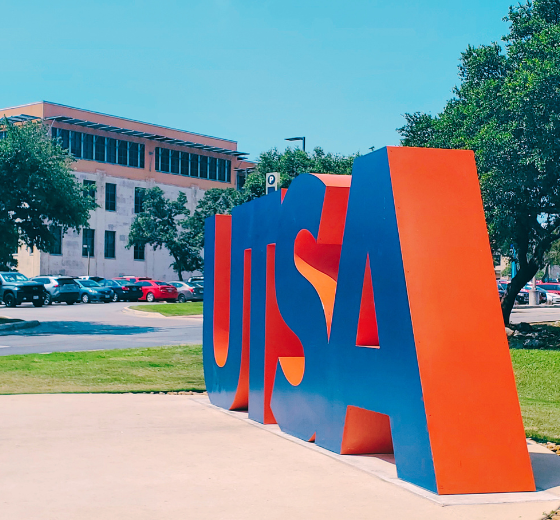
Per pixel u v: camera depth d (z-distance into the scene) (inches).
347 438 276.5
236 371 386.0
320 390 297.3
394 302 241.3
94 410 380.5
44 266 2689.5
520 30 776.9
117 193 2950.3
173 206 2581.2
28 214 1032.8
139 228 2554.1
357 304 269.7
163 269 3125.0
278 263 342.3
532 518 194.9
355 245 273.1
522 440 227.6
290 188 333.4
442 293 236.1
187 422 350.9
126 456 268.5
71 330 967.6
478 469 221.1
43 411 374.3
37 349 718.5
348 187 299.6
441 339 230.5
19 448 280.8
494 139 679.7
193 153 3255.4
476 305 237.9
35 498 211.2
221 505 206.1
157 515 196.1
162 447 286.8
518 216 771.4
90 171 2849.4
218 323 425.7
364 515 196.9
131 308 1414.9
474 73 803.4
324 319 297.4
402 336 235.9
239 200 2434.8
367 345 271.3
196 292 2012.8
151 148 3080.7
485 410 227.1
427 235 242.4
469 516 196.2
